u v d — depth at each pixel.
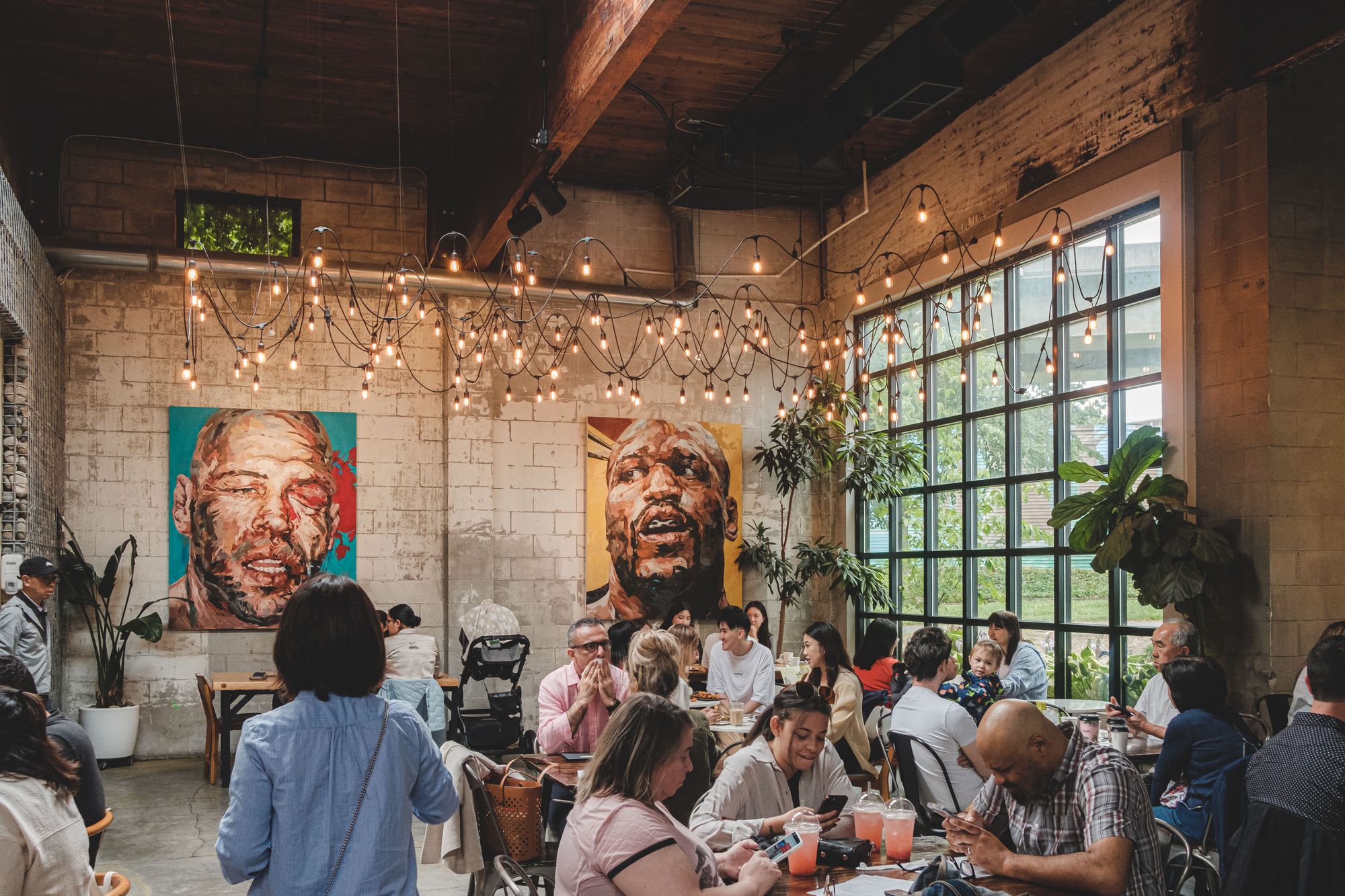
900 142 9.63
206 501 9.23
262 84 8.35
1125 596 7.24
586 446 10.21
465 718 8.63
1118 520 6.34
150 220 9.35
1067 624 7.77
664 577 10.29
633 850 2.35
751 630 8.44
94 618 8.88
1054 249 7.05
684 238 10.54
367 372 8.48
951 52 6.79
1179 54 6.80
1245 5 6.30
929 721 4.08
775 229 11.01
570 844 2.46
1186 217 6.67
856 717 5.41
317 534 9.49
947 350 9.22
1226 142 6.45
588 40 6.29
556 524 10.11
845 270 10.68
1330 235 6.29
